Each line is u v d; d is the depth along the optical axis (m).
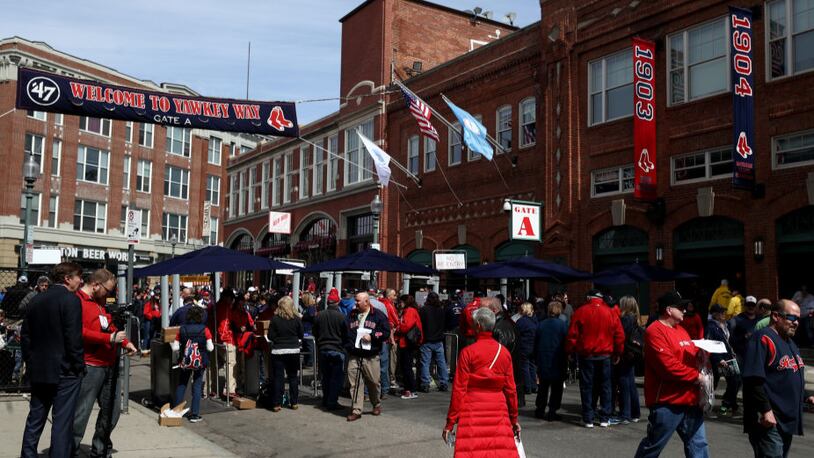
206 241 56.44
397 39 32.38
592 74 21.30
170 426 9.72
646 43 18.64
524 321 12.69
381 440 9.16
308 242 37.91
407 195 29.59
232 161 48.91
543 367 10.54
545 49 22.62
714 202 17.31
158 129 53.03
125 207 50.25
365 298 10.73
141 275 11.72
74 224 46.94
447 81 27.28
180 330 10.22
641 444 6.24
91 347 7.24
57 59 46.03
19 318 13.42
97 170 48.50
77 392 6.72
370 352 10.73
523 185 23.42
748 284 16.42
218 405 11.82
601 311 10.02
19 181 43.56
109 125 49.34
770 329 6.30
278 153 42.44
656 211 18.56
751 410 6.15
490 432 5.71
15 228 42.94
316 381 13.16
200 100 16.91
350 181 34.31
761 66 16.61
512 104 24.20
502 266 15.01
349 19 34.84
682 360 6.04
